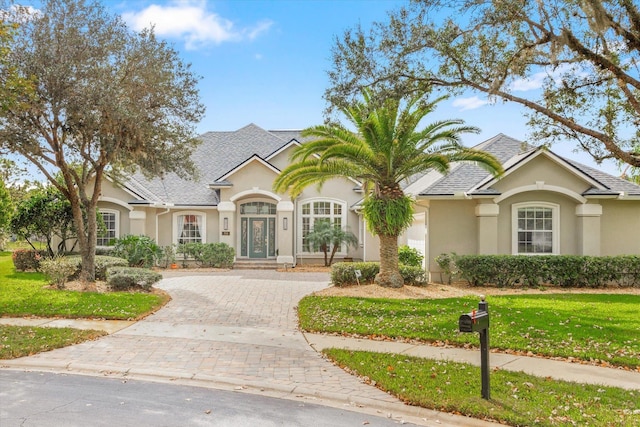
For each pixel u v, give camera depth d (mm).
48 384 7160
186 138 16938
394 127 15055
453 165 19906
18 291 14867
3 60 12742
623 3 8523
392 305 13008
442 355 8555
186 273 22000
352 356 8414
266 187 24859
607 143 9312
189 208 25219
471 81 10555
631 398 6383
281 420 5875
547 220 18484
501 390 6672
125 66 15086
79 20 14289
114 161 16797
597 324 10555
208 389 7004
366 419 5949
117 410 6133
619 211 18578
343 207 26047
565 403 6176
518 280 17078
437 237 18266
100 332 10219
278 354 8742
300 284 18359
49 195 21328
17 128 14016
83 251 16547
